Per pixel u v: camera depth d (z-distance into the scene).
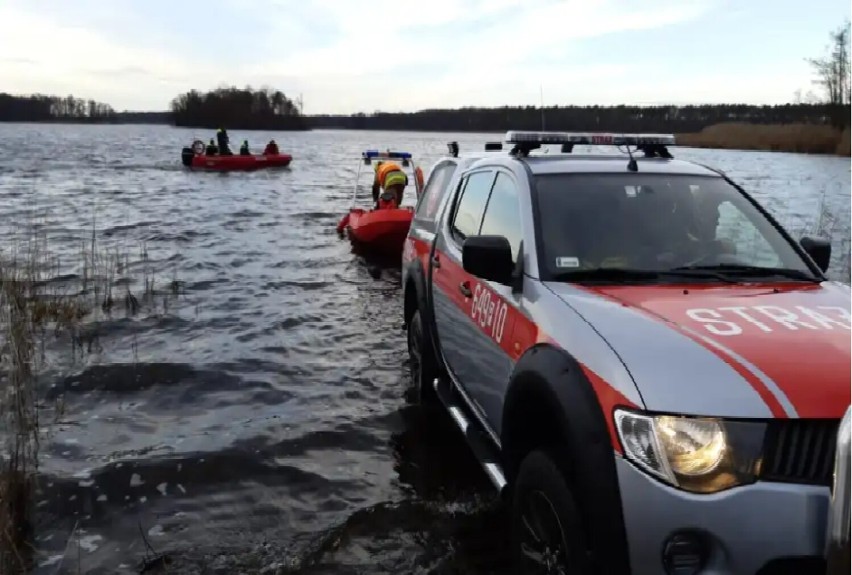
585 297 3.17
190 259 11.91
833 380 2.46
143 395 6.00
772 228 3.90
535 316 3.26
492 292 3.87
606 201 3.82
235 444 5.07
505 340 3.54
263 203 21.14
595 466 2.53
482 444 3.96
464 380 4.38
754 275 3.53
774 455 2.36
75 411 5.63
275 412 5.68
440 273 4.99
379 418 5.55
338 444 5.13
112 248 12.70
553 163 4.15
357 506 4.30
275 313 8.65
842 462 2.06
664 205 3.86
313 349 7.30
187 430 5.33
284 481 4.60
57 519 4.12
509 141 4.40
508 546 3.87
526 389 3.04
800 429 2.38
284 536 3.98
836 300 3.20
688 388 2.47
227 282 10.33
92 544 3.89
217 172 34.59
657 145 4.64
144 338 7.50
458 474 4.70
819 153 56.19
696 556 2.38
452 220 5.07
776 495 2.32
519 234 3.81
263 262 11.91
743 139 62.41
